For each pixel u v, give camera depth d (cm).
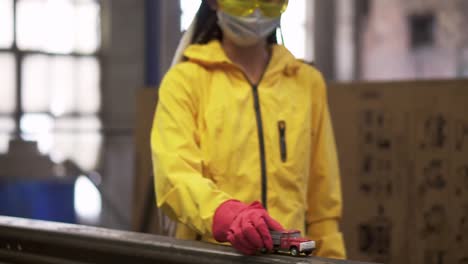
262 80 204
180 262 153
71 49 1024
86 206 964
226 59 201
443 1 1184
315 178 218
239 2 199
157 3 803
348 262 140
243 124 198
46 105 1012
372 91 447
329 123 221
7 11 998
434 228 430
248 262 146
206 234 170
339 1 1204
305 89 212
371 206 447
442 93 428
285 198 200
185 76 200
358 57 1206
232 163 196
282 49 212
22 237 179
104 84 1030
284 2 204
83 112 1024
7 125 991
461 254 423
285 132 202
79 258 170
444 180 428
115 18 1029
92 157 1005
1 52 996
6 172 938
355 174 451
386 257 443
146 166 505
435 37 1191
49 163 959
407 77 1198
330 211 218
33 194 924
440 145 429
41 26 1014
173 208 180
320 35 1199
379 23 1204
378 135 446
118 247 161
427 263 432
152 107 506
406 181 438
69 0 1025
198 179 177
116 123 1024
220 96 199
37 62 1010
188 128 194
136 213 503
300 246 146
